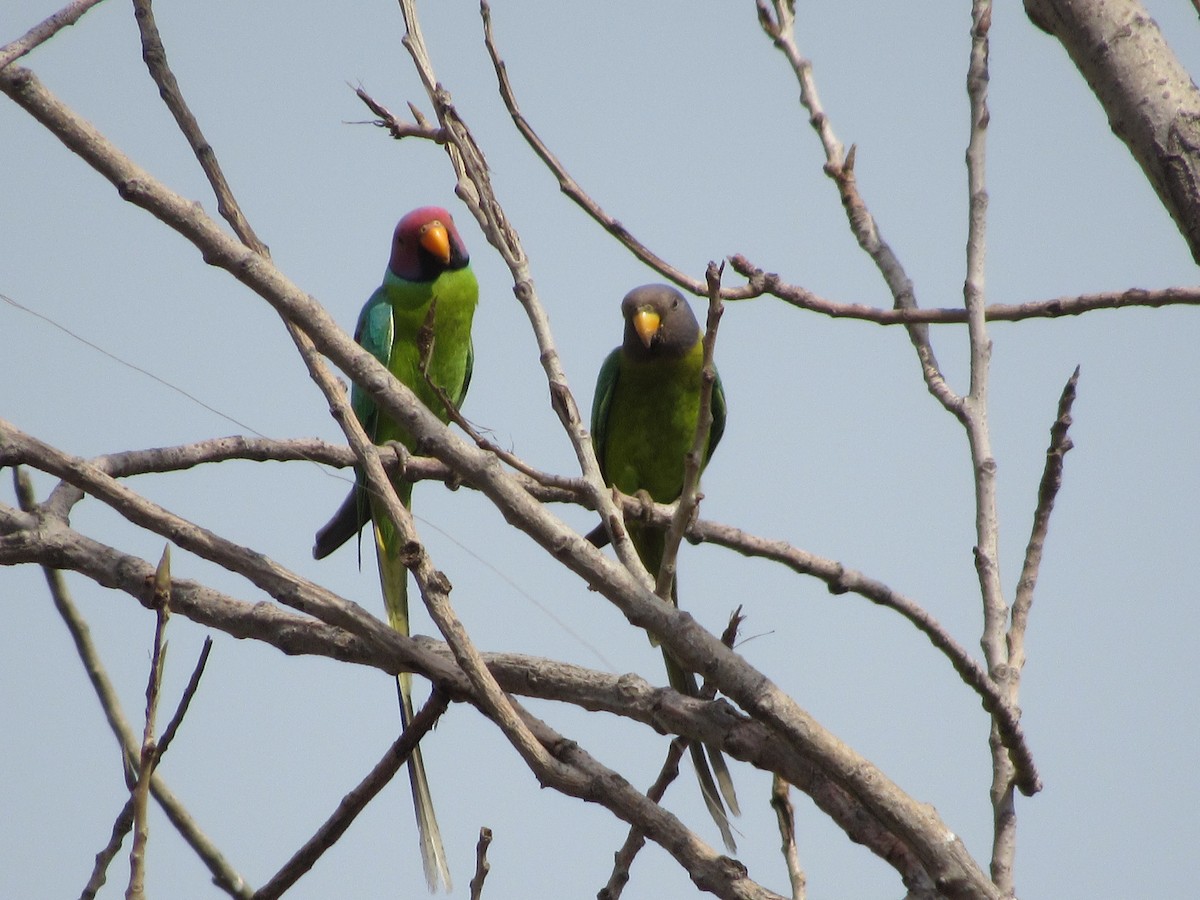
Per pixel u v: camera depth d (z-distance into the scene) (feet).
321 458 30.25
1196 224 20.10
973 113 27.55
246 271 21.07
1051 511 24.91
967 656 23.40
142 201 20.84
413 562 21.79
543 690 24.25
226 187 23.86
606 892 23.73
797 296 27.96
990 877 22.44
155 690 17.51
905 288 28.99
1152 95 20.72
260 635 25.91
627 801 21.86
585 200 27.48
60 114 20.56
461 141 25.43
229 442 29.25
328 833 23.35
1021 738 22.91
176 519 24.67
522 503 21.15
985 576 24.27
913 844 19.67
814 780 21.89
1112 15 21.21
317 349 21.83
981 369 26.05
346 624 24.71
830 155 30.22
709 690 24.04
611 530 22.54
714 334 21.20
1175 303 27.48
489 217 25.11
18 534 26.45
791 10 31.22
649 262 27.63
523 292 24.64
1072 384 24.89
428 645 25.67
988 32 27.91
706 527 29.04
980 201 27.14
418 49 25.94
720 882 21.15
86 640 27.35
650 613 20.72
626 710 23.66
